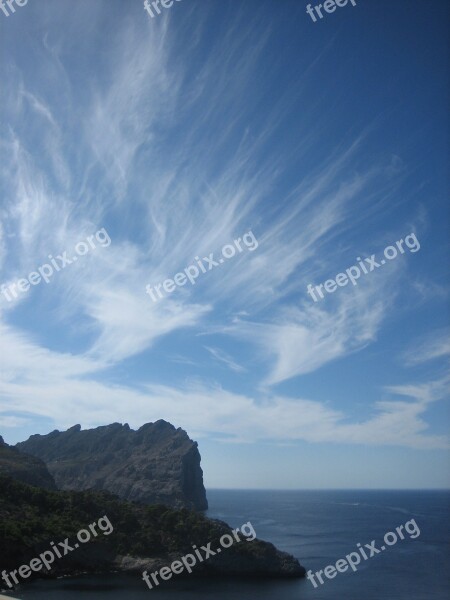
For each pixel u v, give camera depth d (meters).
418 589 110.69
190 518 127.75
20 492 124.00
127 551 116.62
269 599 100.50
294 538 188.62
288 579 116.81
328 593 106.25
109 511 128.88
